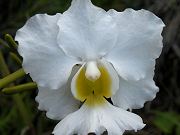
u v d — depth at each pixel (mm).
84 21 133
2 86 154
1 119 230
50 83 137
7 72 181
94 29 134
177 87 253
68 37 133
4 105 241
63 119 138
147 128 232
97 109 142
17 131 225
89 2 132
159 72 252
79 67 142
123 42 137
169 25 245
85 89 143
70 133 133
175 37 245
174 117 226
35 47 132
